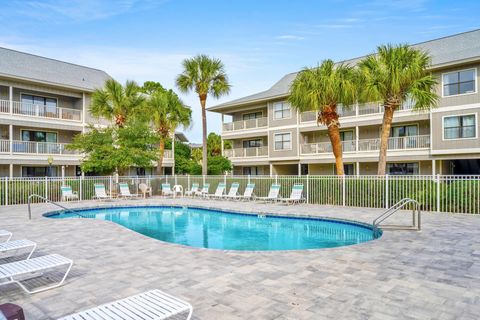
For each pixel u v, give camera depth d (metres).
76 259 7.02
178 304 3.55
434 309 4.30
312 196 17.56
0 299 4.88
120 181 23.27
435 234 9.14
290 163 29.84
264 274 5.84
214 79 25.62
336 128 17.33
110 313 3.33
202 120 25.69
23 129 25.72
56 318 4.26
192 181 24.23
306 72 17.20
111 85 23.59
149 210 17.97
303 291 4.99
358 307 4.39
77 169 28.77
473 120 20.33
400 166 25.23
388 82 15.02
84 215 16.41
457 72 20.88
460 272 5.84
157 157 24.16
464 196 13.21
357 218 12.33
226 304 4.55
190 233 12.08
